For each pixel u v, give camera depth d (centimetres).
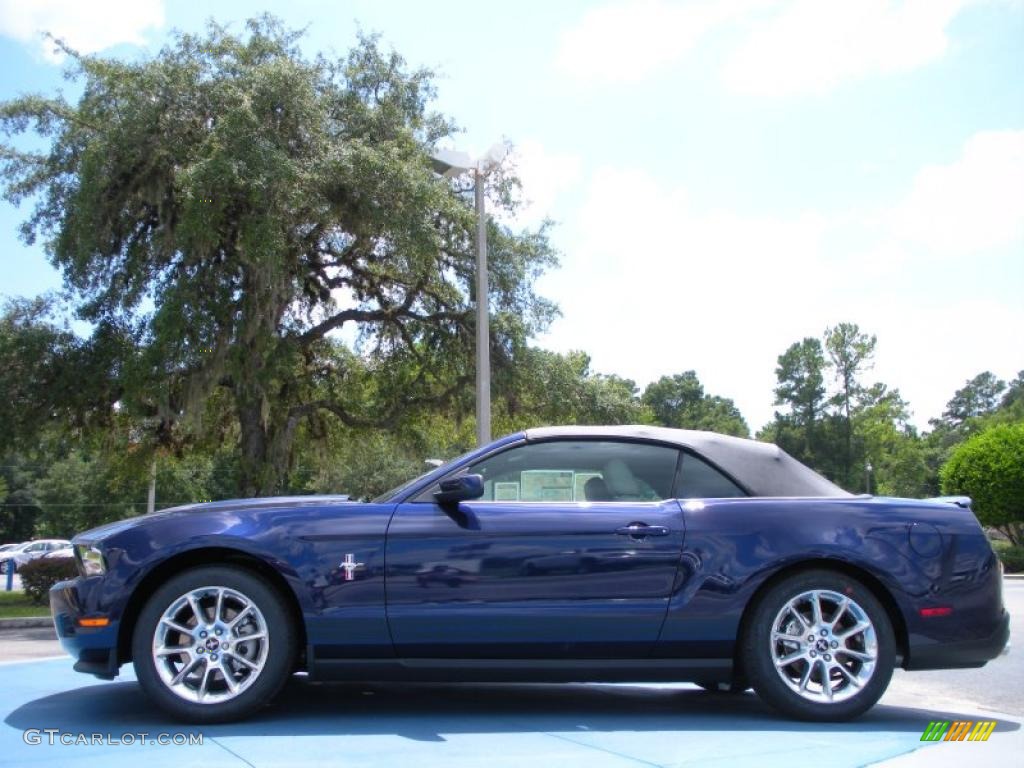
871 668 456
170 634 446
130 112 1494
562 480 491
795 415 5994
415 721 455
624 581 453
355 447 2356
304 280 1750
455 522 457
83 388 1639
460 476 464
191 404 1523
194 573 444
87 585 444
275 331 1675
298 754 383
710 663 459
